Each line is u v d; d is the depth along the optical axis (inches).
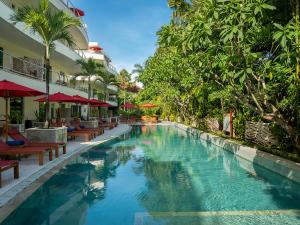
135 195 273.3
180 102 1165.1
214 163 432.8
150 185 308.0
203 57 355.6
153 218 217.2
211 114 850.1
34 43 778.8
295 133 390.0
